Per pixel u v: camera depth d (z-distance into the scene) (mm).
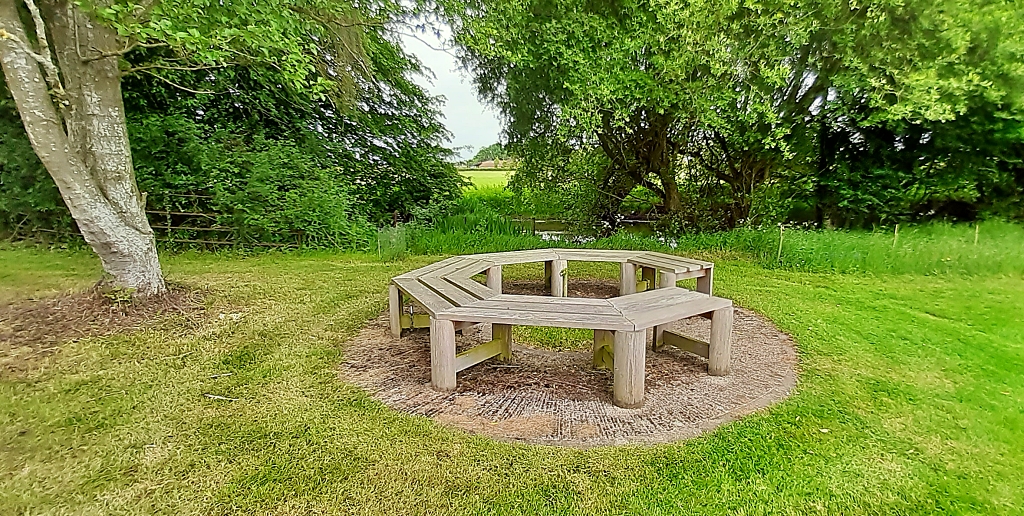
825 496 1828
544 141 8875
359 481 1900
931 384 2740
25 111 3277
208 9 3691
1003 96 6637
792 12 5973
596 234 9016
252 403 2508
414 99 8781
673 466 1992
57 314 3701
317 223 6719
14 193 6453
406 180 8906
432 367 2680
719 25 6121
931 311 4094
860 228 7777
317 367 2959
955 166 7555
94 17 3258
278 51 4590
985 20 6090
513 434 2240
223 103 7262
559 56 7090
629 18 6926
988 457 2062
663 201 9375
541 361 3129
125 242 3836
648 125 8180
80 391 2598
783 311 4109
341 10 5270
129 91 6641
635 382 2467
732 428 2275
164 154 6684
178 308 3963
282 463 2008
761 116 6859
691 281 5223
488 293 3033
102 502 1773
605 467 1986
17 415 2344
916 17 5988
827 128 7512
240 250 6586
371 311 4082
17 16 3197
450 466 1993
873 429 2270
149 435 2197
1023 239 6230
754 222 8117
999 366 2982
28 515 1702
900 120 6730
